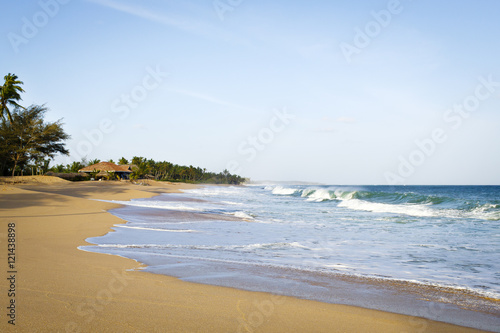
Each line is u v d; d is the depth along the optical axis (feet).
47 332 10.89
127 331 11.40
